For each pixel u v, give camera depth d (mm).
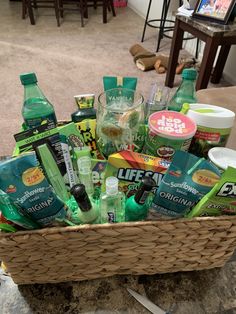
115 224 414
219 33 1484
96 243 439
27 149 459
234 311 478
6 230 412
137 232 422
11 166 371
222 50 2037
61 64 2363
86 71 2277
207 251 494
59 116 1743
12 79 2115
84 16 3379
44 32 2951
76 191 394
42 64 2348
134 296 488
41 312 469
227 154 490
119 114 505
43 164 459
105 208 446
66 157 499
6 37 2789
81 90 2023
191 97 610
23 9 3182
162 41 2887
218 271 537
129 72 2303
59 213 431
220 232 457
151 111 608
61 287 502
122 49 2691
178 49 1953
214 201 420
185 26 1756
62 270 483
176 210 445
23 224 413
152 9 3162
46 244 423
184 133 472
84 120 570
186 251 487
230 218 435
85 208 415
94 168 513
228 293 502
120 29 3150
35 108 542
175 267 517
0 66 2279
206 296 496
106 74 2250
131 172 463
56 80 2133
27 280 490
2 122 1682
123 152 468
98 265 486
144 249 465
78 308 474
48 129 476
